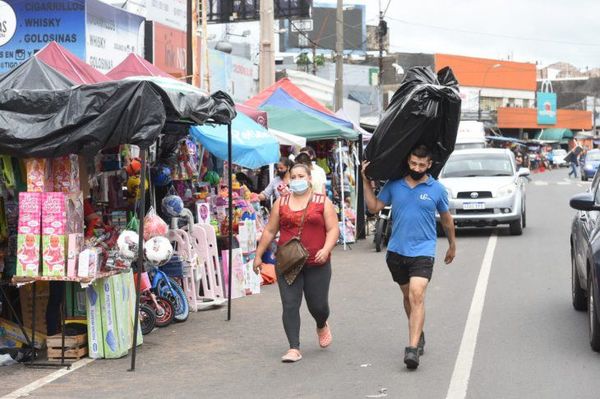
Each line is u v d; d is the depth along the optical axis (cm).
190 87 978
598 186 975
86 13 1611
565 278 1321
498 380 735
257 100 1962
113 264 863
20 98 808
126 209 1054
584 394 686
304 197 838
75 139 797
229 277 1070
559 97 10862
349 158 2036
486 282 1295
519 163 6388
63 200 822
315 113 1950
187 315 1063
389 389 715
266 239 853
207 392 729
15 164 875
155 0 2105
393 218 800
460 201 1944
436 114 772
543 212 2656
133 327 902
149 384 760
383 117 797
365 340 920
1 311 886
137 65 1284
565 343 874
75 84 878
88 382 771
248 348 901
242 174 1608
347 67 5544
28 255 827
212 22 3450
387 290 1261
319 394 708
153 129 802
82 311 895
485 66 8250
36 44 1612
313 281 839
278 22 5366
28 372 815
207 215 1232
